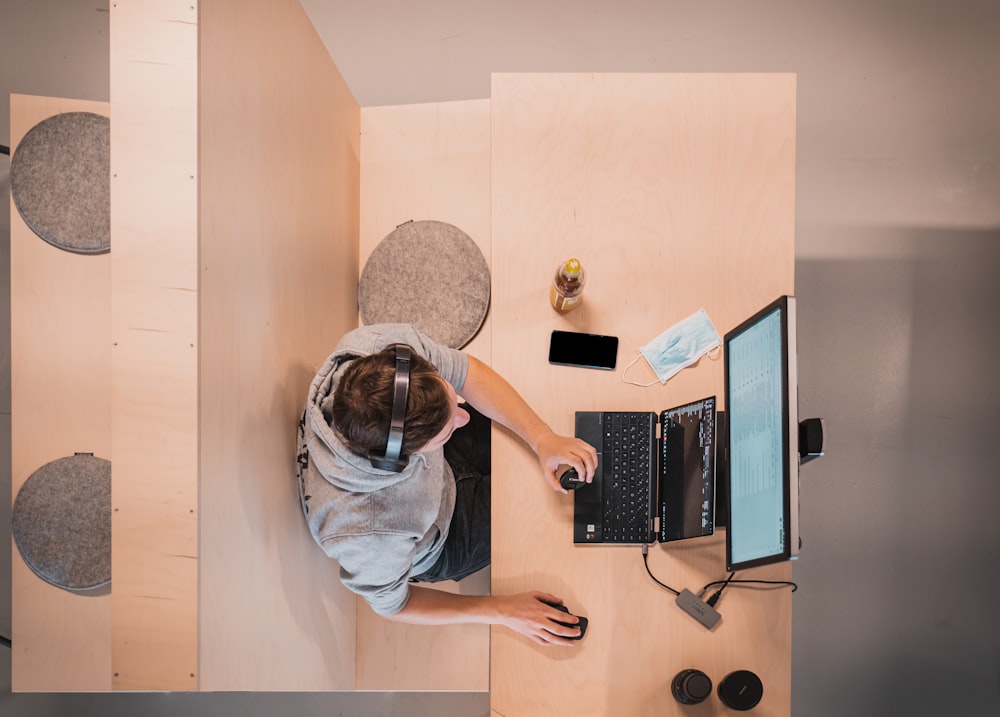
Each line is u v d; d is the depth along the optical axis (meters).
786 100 1.40
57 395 1.59
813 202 2.12
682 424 1.33
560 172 1.43
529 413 1.34
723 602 1.35
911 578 2.05
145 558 1.02
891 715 2.04
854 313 2.09
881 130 2.11
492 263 1.44
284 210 1.34
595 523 1.37
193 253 1.00
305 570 1.41
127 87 1.00
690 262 1.41
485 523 1.55
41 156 1.59
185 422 1.01
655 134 1.42
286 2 1.34
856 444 2.08
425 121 1.83
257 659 1.21
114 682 1.03
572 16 2.16
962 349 2.07
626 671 1.36
